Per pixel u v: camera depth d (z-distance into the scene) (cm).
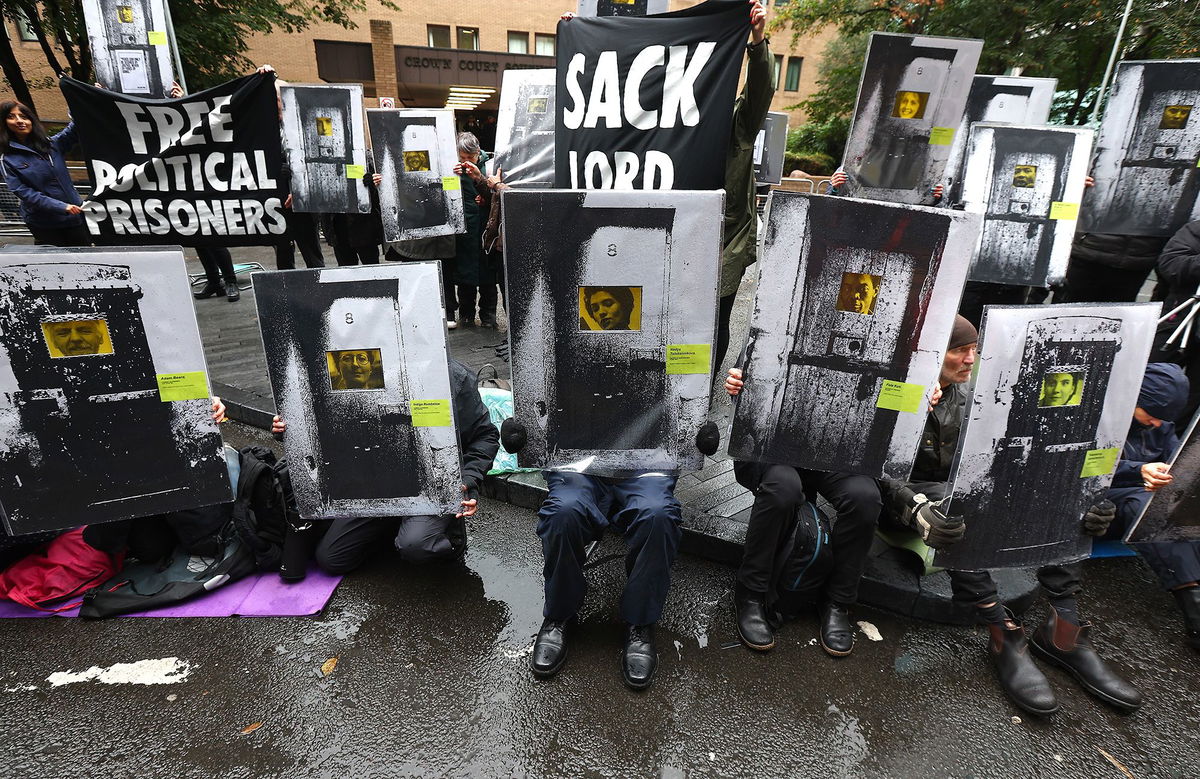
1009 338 178
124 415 215
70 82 347
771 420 209
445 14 1856
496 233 482
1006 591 236
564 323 202
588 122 288
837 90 1259
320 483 237
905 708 198
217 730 187
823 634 222
